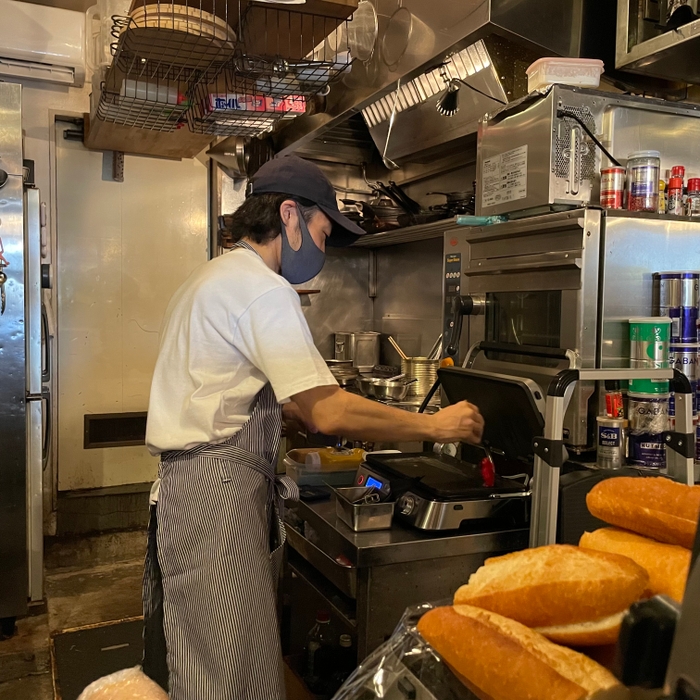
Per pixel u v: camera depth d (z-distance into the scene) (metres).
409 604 1.58
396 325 3.95
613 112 1.90
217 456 1.42
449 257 2.55
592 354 1.78
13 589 2.78
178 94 2.68
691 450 1.47
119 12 2.46
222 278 1.42
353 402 1.42
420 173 3.65
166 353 1.48
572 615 0.53
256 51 2.43
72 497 3.74
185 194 4.09
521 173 1.95
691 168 2.03
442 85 2.71
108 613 3.02
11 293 2.74
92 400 3.92
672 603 0.46
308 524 1.91
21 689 2.39
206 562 1.38
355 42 2.66
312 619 1.98
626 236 1.79
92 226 3.88
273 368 1.35
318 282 4.04
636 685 0.46
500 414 1.82
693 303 1.78
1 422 2.75
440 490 1.66
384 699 0.62
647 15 2.07
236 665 1.34
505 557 0.62
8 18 3.40
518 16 2.12
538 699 0.46
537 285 1.93
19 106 2.73
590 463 1.75
